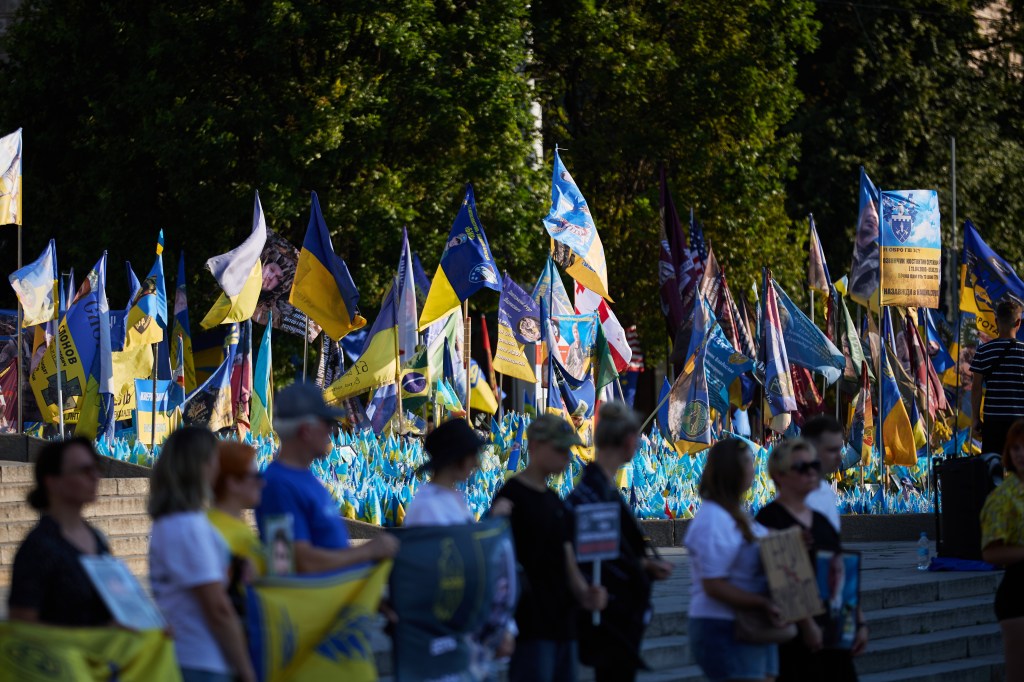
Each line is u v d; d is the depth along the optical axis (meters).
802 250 43.97
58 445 7.12
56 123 37.59
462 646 8.20
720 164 40.62
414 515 8.56
